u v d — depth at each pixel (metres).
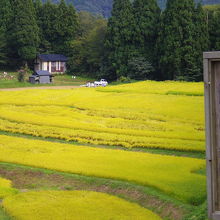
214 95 8.87
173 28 74.00
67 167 21.36
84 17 120.88
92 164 21.67
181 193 16.03
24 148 26.47
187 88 54.81
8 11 95.62
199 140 27.72
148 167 20.55
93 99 48.84
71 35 104.75
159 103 43.59
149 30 83.06
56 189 18.97
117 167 20.77
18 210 15.80
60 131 32.09
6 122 36.66
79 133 31.02
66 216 14.95
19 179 20.64
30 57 94.62
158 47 78.56
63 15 103.50
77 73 100.25
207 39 73.62
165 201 15.88
